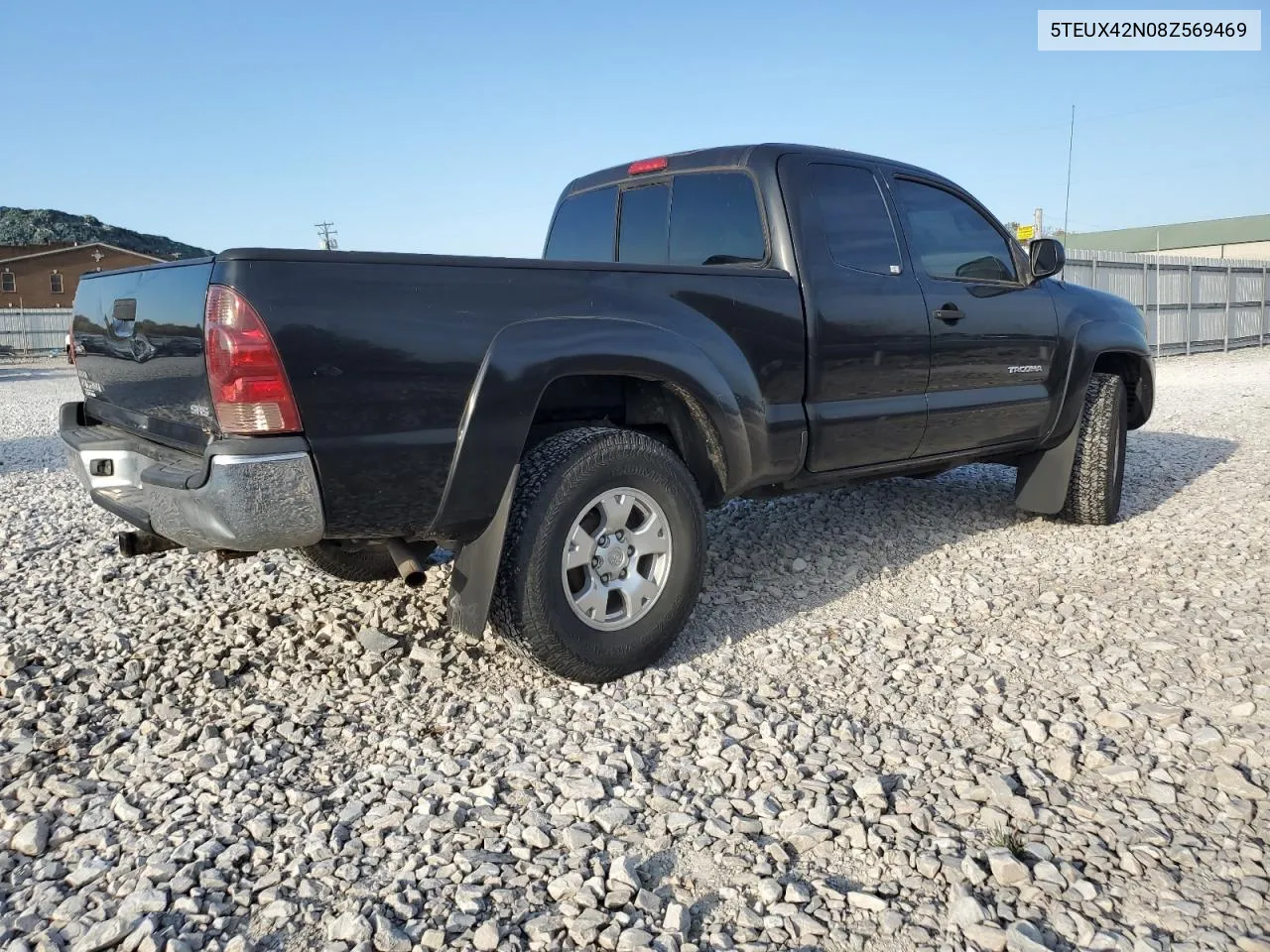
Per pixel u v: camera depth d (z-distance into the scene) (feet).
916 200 15.02
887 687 11.04
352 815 8.45
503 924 7.06
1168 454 25.36
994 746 9.62
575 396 11.93
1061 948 6.77
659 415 12.23
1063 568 15.42
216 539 9.14
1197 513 18.67
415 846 8.04
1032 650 12.06
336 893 7.43
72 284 192.24
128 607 13.78
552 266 10.60
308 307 8.96
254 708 10.47
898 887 7.49
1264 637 12.19
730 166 13.56
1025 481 18.25
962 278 15.52
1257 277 79.05
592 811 8.55
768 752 9.57
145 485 9.71
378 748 9.78
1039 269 16.02
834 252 13.39
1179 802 8.56
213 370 8.83
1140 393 19.54
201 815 8.47
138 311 10.33
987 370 15.69
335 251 9.20
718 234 13.79
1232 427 30.30
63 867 7.79
